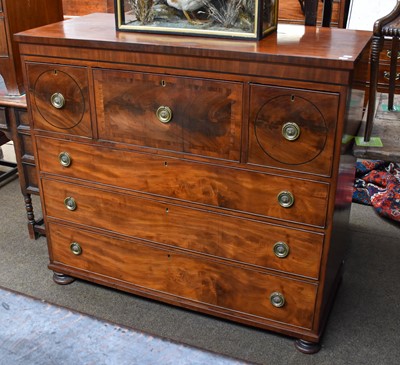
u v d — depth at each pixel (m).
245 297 2.17
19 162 2.74
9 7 2.50
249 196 1.98
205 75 1.85
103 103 2.07
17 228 3.02
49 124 2.21
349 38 2.00
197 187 2.05
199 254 2.17
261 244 2.04
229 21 1.93
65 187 2.32
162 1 2.00
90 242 2.39
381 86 3.59
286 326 2.14
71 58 2.04
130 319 2.33
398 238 2.96
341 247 2.29
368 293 2.51
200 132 1.95
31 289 2.52
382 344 2.20
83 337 1.11
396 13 1.88
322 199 1.86
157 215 2.18
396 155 1.94
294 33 2.07
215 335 2.24
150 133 2.04
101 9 3.71
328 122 1.75
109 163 2.17
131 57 1.93
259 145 1.88
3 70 2.62
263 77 1.78
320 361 2.11
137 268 2.34
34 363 1.05
